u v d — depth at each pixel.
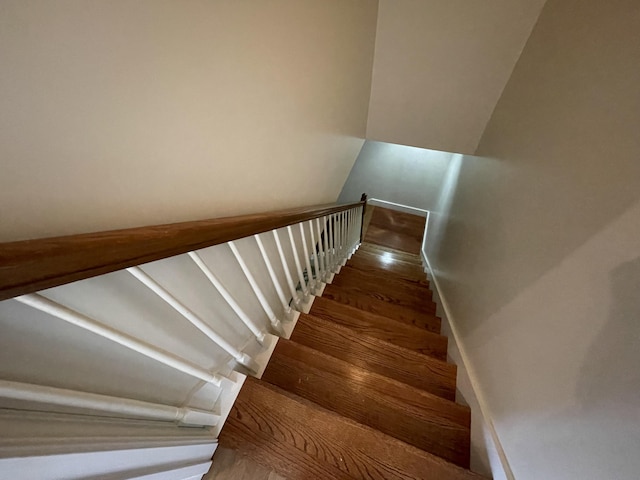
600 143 0.73
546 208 0.94
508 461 0.89
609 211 0.65
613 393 0.56
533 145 1.15
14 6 0.32
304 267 1.96
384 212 4.98
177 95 0.56
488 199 1.63
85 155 0.43
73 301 0.50
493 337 1.17
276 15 0.81
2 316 0.40
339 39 1.32
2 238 0.36
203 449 0.87
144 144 0.52
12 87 0.33
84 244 0.37
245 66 0.74
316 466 0.90
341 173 2.30
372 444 0.94
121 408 0.59
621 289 0.58
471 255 1.71
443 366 1.44
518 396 0.90
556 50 1.14
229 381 0.99
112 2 0.40
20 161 0.36
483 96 1.92
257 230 0.89
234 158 0.82
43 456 0.42
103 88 0.43
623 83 0.69
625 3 0.75
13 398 0.42
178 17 0.51
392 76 2.08
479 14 1.55
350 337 1.50
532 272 0.95
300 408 1.00
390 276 2.83
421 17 1.68
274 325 1.35
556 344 0.76
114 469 0.56
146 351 0.61
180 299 0.78
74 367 0.52
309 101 1.22
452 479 0.89
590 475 0.59
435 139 2.36
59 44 0.36
